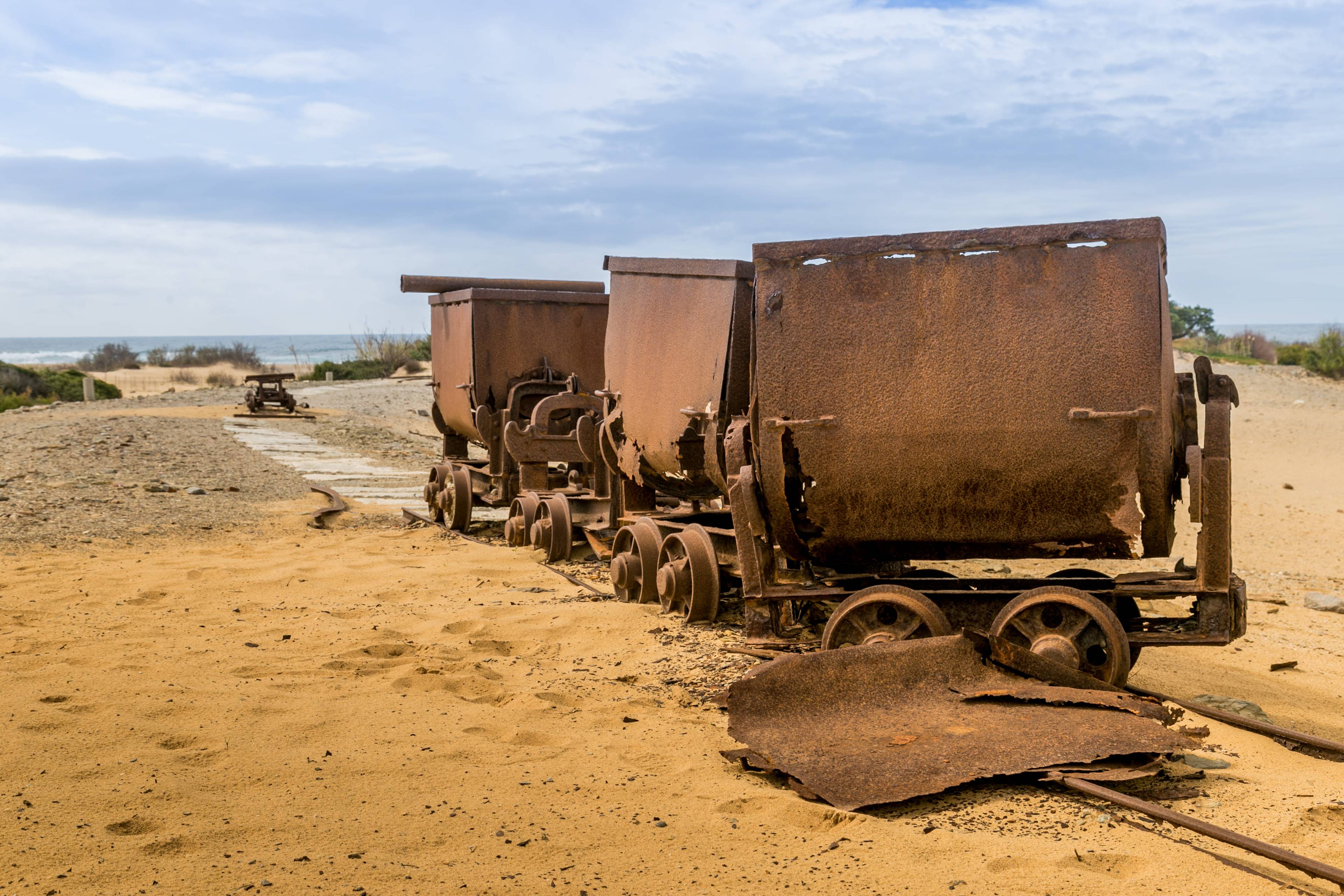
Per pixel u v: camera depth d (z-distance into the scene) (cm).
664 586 761
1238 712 582
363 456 2052
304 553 1063
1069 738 446
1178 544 1313
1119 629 518
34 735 481
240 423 2483
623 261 909
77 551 1037
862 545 611
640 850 376
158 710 524
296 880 349
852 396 557
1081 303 522
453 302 1287
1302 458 2230
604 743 496
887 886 347
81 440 1834
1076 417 521
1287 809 420
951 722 475
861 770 432
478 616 777
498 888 346
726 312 728
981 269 538
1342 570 1195
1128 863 364
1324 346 4222
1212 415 530
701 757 479
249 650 666
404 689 586
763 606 626
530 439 1125
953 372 541
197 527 1204
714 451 730
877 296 554
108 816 396
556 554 1010
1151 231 511
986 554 599
